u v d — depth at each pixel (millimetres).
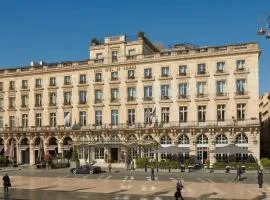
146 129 83750
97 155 87062
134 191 43594
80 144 87625
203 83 81500
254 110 77250
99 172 70000
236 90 78812
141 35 89375
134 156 84188
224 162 72500
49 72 95188
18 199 38000
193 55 82062
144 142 83125
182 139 82000
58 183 52750
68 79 93312
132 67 87312
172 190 44125
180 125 81625
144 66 86312
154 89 85062
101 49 92188
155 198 38156
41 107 95375
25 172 73062
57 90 94125
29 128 95688
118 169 77625
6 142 98625
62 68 93500
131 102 86688
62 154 89250
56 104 93875
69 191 44031
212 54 80625
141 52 88438
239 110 78625
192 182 52281
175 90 83375
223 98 79375
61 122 93188
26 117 97250
